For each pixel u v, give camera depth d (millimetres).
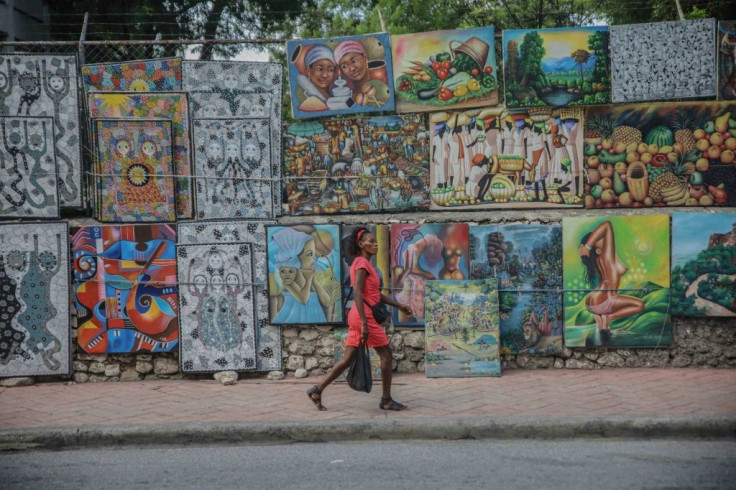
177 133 8062
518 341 7898
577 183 8148
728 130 8000
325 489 4949
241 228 8047
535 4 15141
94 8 13906
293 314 7961
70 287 7965
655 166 8086
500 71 8492
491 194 8203
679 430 6012
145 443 6188
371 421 6195
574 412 6301
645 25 7949
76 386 7809
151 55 12758
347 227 7934
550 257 7871
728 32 7934
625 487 4844
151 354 8062
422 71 8148
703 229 7758
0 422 6488
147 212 8039
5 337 7910
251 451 5938
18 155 8000
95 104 8000
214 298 7980
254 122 8094
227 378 7750
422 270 7906
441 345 7742
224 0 14406
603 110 8094
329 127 8234
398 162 8242
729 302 7742
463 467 5348
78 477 5379
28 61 8000
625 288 7820
